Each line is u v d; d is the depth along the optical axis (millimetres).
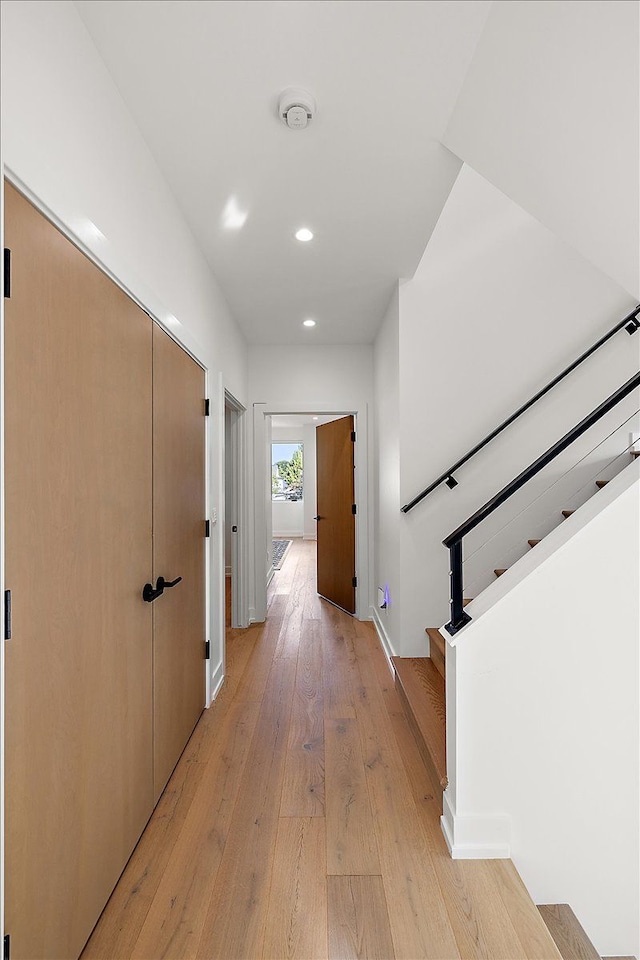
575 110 1521
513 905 1692
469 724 1919
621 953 1983
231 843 1981
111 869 1709
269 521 7219
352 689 3492
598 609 1923
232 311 4195
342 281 3650
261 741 2775
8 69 1138
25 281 1209
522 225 3742
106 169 1702
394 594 3945
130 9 1486
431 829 2070
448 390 3713
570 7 1277
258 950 1521
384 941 1552
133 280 1880
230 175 2342
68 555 1418
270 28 1566
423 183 2430
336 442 5855
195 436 2908
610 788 1949
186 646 2713
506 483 3682
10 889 1146
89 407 1550
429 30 1573
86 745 1527
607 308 3707
